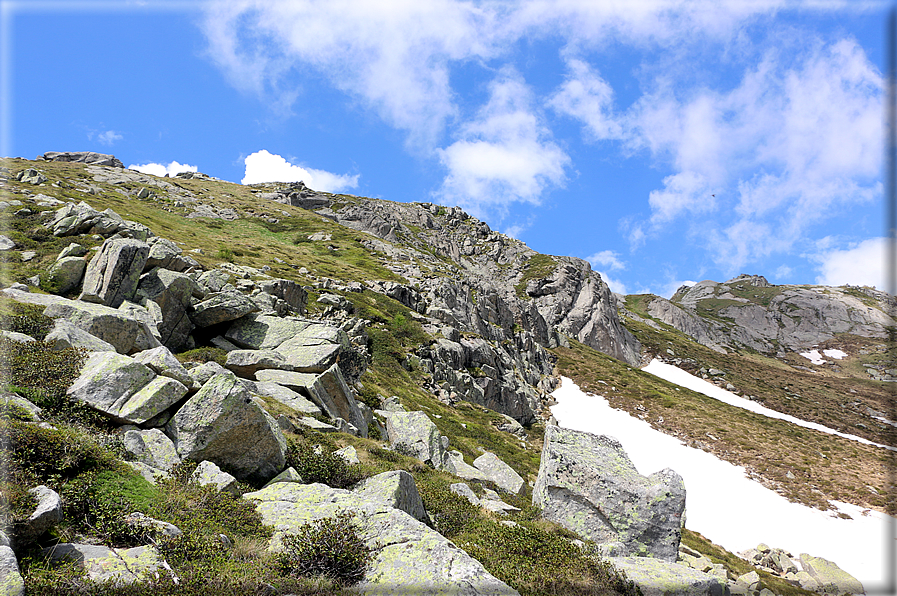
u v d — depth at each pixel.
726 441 77.94
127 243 27.72
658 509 16.11
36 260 32.56
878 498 59.31
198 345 29.83
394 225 178.62
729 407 100.00
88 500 8.97
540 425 77.50
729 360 156.38
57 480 9.08
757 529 53.34
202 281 33.84
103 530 8.53
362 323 59.81
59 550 7.61
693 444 77.56
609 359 124.12
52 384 12.94
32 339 15.39
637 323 187.50
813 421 107.06
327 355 29.09
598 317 147.75
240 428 13.88
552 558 12.59
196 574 7.89
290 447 16.47
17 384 12.47
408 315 76.12
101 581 7.09
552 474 17.84
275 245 107.69
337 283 80.12
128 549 8.22
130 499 9.70
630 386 103.19
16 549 7.20
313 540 9.59
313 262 96.94
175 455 12.88
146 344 21.72
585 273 174.25
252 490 13.31
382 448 22.34
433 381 59.28
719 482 65.12
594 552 13.61
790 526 53.81
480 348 75.50
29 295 22.39
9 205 44.56
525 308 122.12
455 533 14.53
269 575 8.57
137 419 13.09
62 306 20.14
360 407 31.81
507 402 74.56
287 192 177.38
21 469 8.74
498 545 13.27
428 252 170.00
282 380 26.02
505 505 18.56
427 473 20.91
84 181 111.31
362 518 10.93
